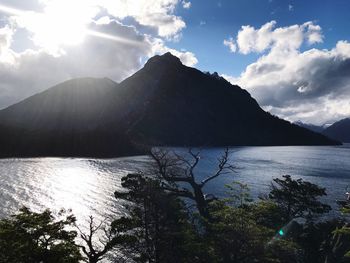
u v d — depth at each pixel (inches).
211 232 1026.1
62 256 745.0
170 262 1011.3
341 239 1083.3
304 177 5477.4
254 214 1123.9
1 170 5915.4
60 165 6904.5
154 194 1151.6
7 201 3400.6
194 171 5816.9
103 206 3179.1
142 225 1119.0
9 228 731.4
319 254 1199.6
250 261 963.3
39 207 3218.5
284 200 1879.9
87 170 6023.6
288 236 1282.0
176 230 1071.0
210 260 935.7
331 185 4660.4
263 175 5556.1
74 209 3115.2
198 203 1480.1
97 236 2244.1
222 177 5201.8
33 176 5231.3
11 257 687.7
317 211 1836.9
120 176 5246.1
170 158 1702.8
